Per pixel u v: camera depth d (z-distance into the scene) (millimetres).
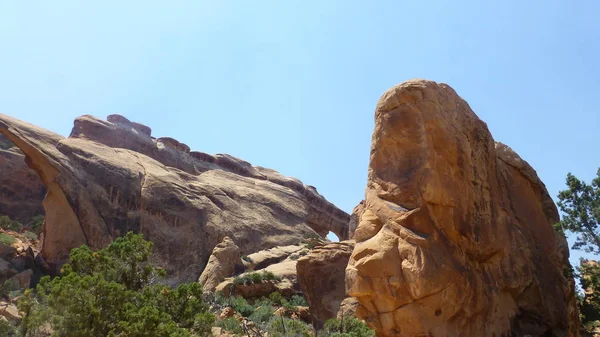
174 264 53656
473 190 18281
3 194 66938
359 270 15820
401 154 17438
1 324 21969
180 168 73812
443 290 15602
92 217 51812
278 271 51500
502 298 18281
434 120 17594
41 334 21031
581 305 29188
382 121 17922
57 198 51312
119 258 21781
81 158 56062
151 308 17328
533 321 19328
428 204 16734
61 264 48688
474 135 19672
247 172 84625
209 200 63531
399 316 15281
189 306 20219
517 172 23344
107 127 69250
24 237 57469
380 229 16609
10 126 53750
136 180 58062
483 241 17891
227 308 33875
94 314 17109
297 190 87125
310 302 35844
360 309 16172
